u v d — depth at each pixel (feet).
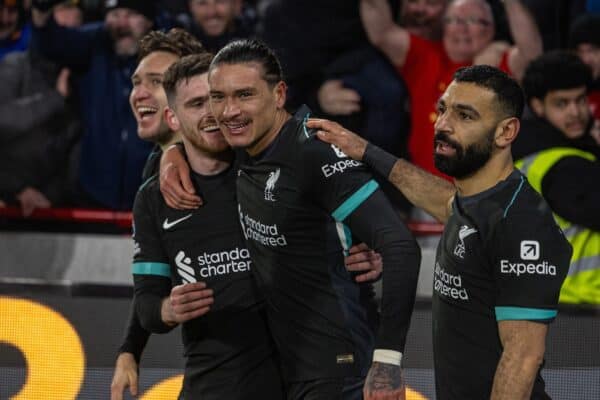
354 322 20.36
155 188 22.27
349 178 19.39
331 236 20.11
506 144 18.43
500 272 18.08
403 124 34.76
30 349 29.12
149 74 24.06
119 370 23.59
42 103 35.91
